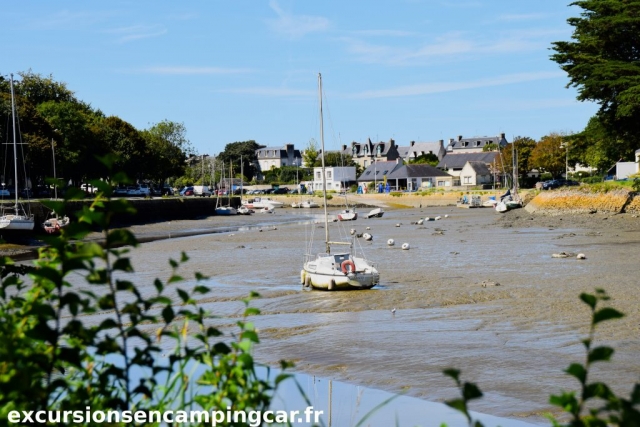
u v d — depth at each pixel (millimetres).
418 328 19328
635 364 14758
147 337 3996
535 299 23016
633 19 59062
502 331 18500
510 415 12055
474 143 192500
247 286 28297
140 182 119188
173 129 121312
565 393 3154
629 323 18609
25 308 3865
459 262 35094
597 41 62562
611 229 54219
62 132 81000
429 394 13398
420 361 15828
